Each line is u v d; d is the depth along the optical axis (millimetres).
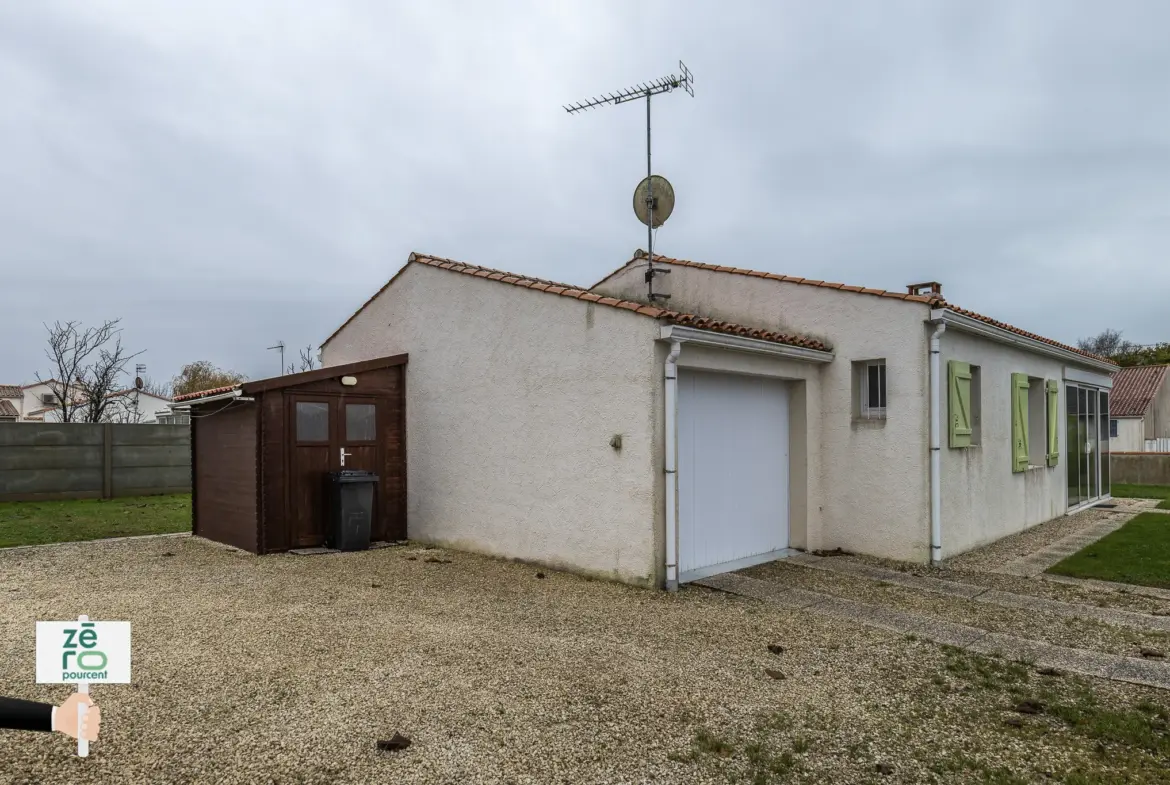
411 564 8289
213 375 42438
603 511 7500
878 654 5199
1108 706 4297
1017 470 10914
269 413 8930
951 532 8984
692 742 3678
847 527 9180
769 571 8078
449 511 9414
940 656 5184
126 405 28156
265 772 3254
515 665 4762
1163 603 6801
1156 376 29516
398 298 10469
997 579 7793
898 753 3619
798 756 3561
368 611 6133
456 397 9375
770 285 9992
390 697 4164
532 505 8273
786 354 8570
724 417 8422
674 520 7137
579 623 5848
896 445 8750
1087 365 14281
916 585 7457
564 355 7969
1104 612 6465
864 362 9188
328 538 9297
